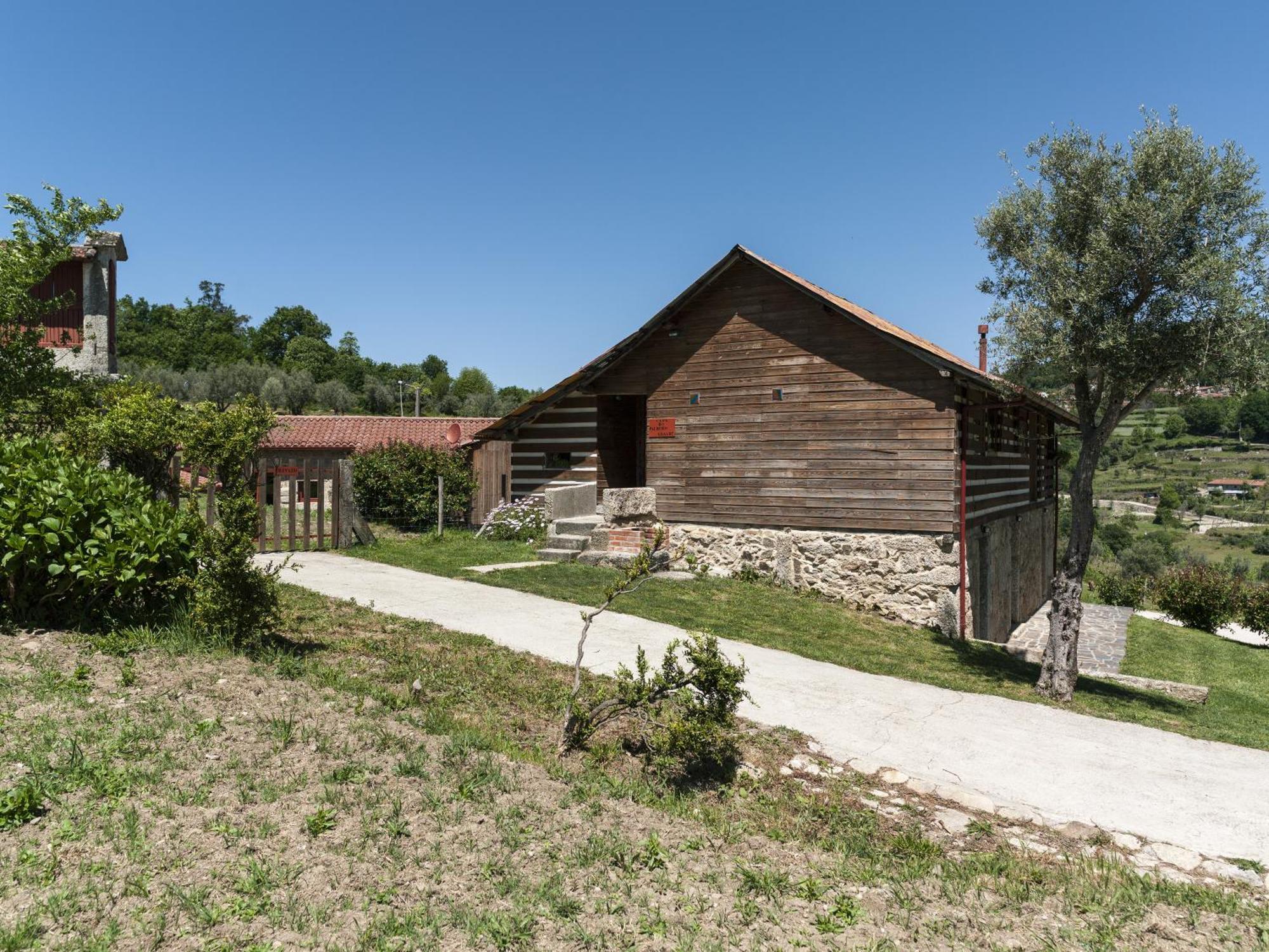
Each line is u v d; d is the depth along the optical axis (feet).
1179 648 56.49
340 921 12.69
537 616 36.17
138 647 23.29
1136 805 21.47
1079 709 32.42
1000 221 36.14
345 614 32.68
